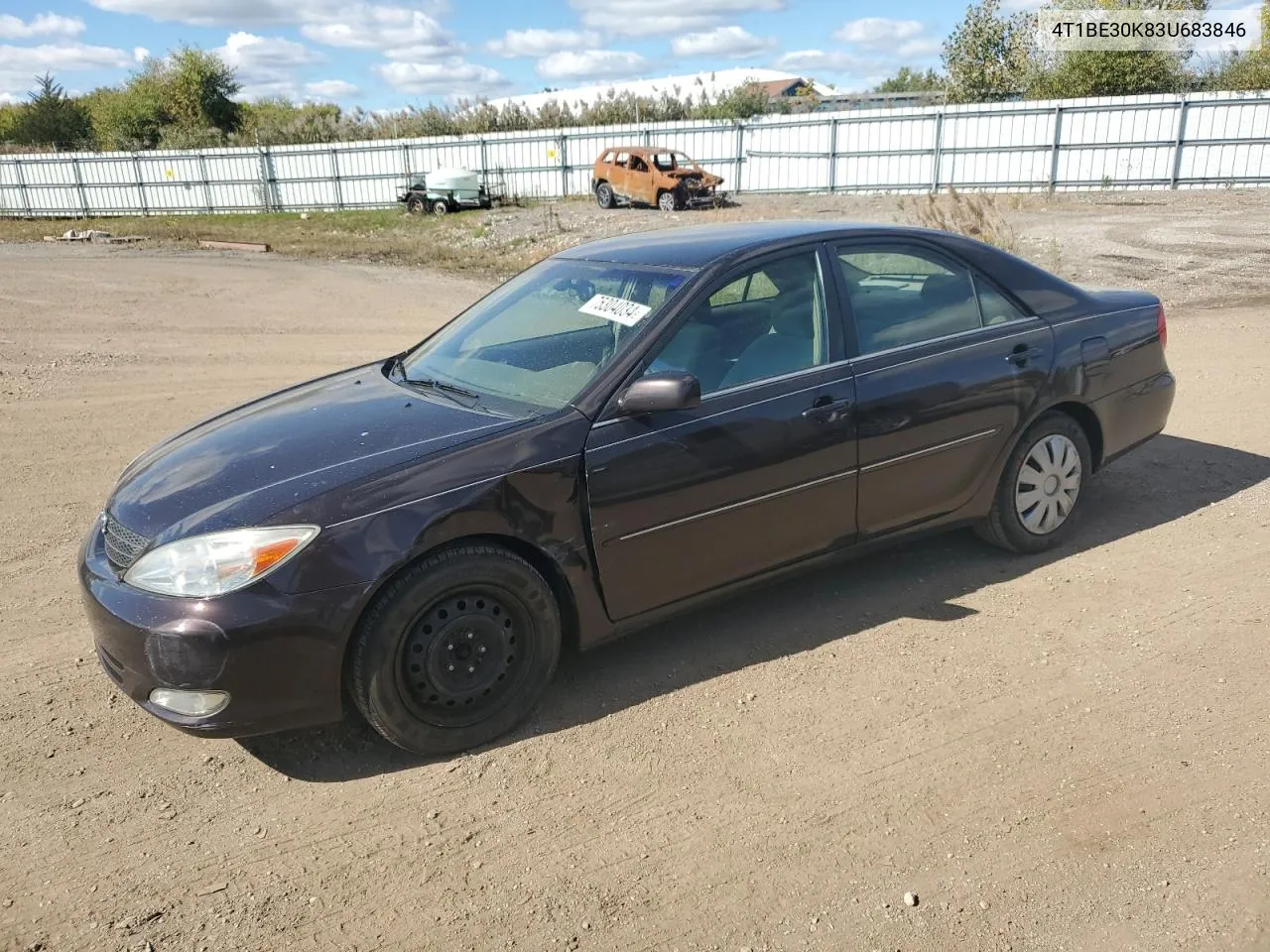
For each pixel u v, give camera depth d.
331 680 3.07
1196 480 5.66
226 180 37.12
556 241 22.25
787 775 3.14
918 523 4.26
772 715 3.47
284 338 11.82
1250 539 4.78
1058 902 2.58
